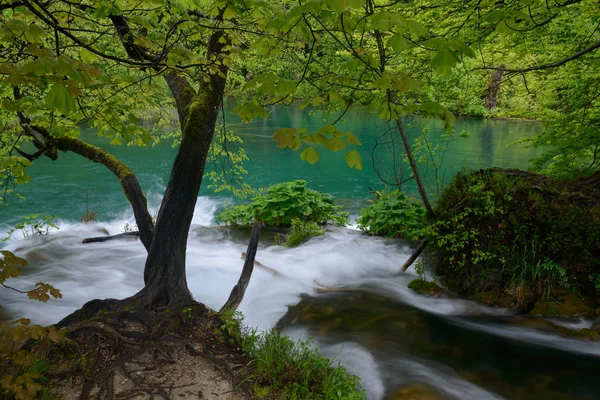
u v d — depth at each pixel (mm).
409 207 9336
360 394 3609
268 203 10234
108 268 7184
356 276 7207
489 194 6113
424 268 7062
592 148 7289
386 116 2295
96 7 2785
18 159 4375
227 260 7688
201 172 4988
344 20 2209
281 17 2377
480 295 6012
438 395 3867
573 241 5688
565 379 4227
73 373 3395
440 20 5512
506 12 2299
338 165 18547
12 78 1831
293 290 6418
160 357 3725
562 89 7441
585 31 6434
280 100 2504
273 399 3418
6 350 3381
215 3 3006
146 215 5496
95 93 3838
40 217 11805
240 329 4453
